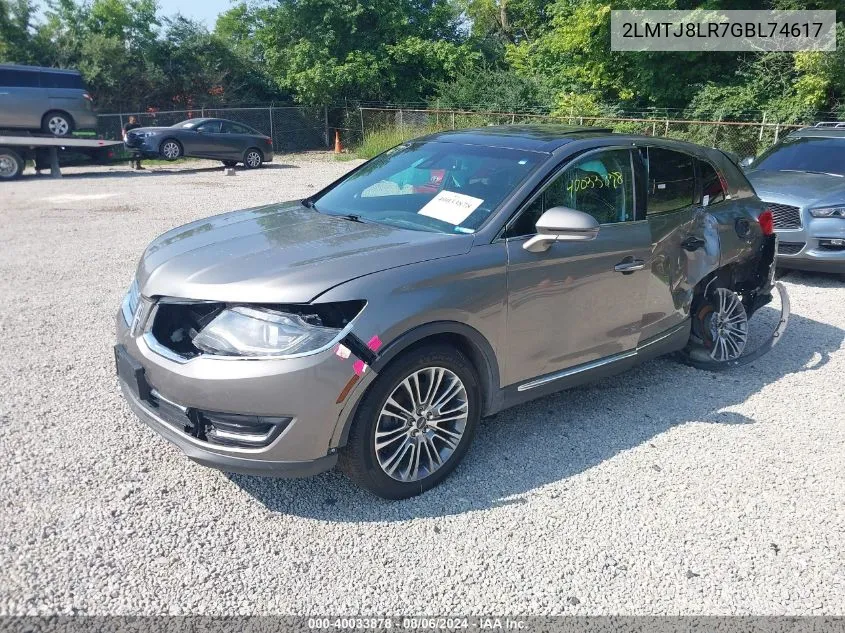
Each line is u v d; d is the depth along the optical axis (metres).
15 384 4.74
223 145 20.52
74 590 2.82
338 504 3.49
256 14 30.72
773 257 5.65
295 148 29.67
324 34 28.34
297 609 2.79
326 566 3.04
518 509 3.50
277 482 3.66
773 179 8.62
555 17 24.69
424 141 4.88
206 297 3.21
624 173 4.46
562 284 3.95
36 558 2.99
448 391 3.56
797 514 3.53
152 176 18.48
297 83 28.55
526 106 25.11
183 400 3.16
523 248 3.77
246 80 30.27
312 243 3.65
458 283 3.48
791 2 18.88
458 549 3.18
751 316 6.12
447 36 30.66
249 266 3.35
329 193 4.81
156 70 27.84
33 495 3.44
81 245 9.26
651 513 3.50
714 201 5.23
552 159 4.11
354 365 3.12
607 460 4.00
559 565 3.10
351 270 3.29
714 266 5.03
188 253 3.63
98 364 5.14
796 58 17.81
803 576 3.08
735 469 3.94
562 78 24.83
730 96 19.53
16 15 26.62
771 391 5.04
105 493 3.49
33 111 19.17
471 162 4.30
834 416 4.64
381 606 2.82
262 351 3.08
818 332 6.39
